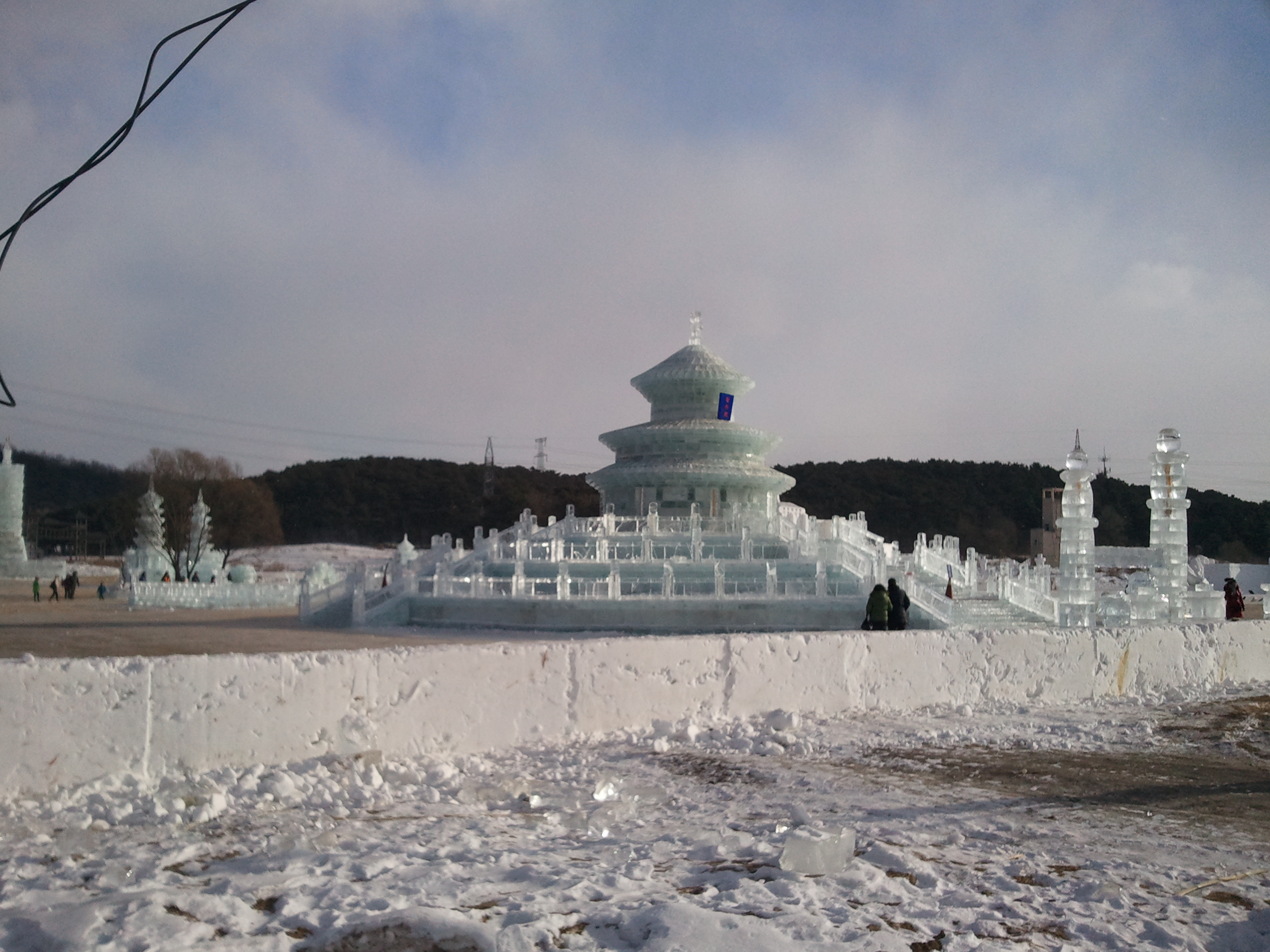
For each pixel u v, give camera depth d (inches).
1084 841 358.9
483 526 4997.5
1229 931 270.4
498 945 248.2
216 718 458.9
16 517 3725.4
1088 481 1323.8
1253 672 881.5
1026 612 1439.5
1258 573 2600.9
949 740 572.1
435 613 1485.0
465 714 532.1
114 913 264.2
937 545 1921.8
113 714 433.1
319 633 1397.6
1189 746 565.3
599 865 323.0
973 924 271.3
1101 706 719.1
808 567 1569.9
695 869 322.0
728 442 2117.4
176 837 359.6
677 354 2300.7
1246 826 387.9
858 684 666.8
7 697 408.8
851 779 468.8
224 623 1611.7
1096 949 258.1
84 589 3056.1
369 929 254.2
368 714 502.0
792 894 290.0
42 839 350.6
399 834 364.8
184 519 3233.3
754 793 442.6
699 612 1365.7
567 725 563.8
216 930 259.6
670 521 1800.0
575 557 1660.9
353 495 5196.9
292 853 332.8
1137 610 1214.9
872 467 5339.6
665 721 578.9
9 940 252.4
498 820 392.8
